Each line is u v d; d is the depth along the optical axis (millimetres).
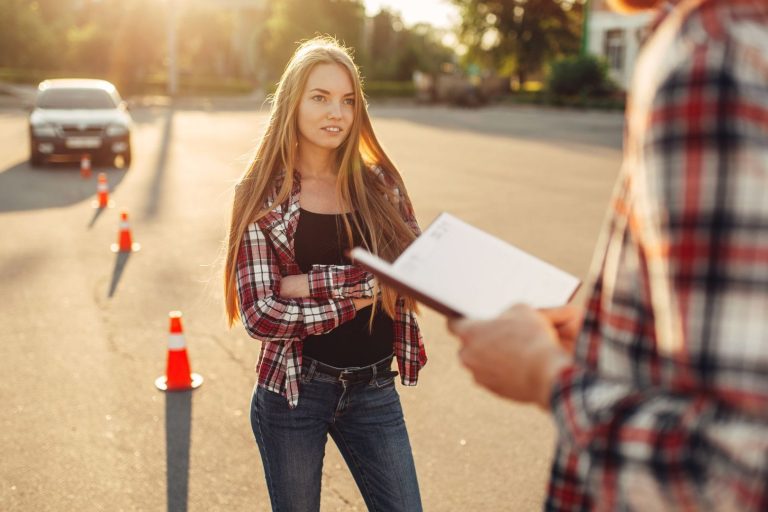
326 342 2094
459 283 1312
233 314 2240
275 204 2076
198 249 7633
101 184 9977
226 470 3449
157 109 32375
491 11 47281
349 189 2209
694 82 755
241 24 58656
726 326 724
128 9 42281
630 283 863
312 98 2107
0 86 38156
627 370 857
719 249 728
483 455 3609
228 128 22281
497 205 10211
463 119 29500
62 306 5730
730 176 726
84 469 3432
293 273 2113
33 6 49875
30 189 11367
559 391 899
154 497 3232
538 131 23625
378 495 2195
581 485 1039
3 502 3170
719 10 790
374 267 1263
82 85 15078
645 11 1044
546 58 47375
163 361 4691
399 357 2209
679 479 750
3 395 4168
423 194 11047
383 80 53125
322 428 2148
